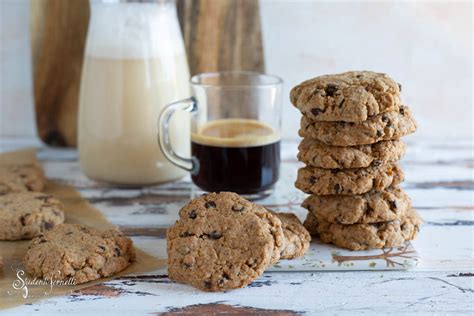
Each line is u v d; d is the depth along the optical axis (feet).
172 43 2.06
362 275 1.68
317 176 1.75
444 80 2.48
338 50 2.44
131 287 1.63
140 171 2.07
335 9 2.41
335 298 1.60
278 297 1.60
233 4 2.35
